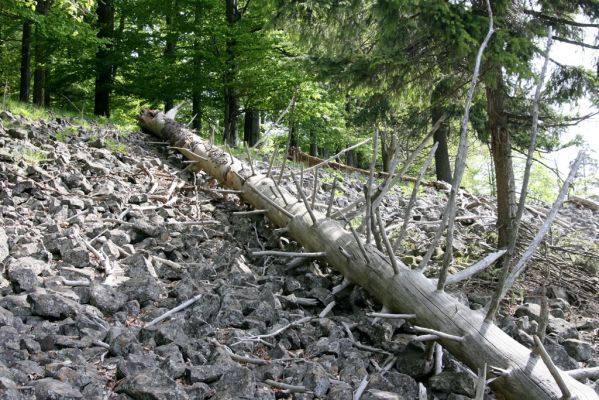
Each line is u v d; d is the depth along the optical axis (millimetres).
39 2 12734
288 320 3627
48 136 7891
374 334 3564
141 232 4926
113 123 11523
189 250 4746
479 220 7566
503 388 2777
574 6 5391
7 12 14398
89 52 15602
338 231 4348
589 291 5074
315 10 5809
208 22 14648
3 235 3957
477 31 4777
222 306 3549
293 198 5273
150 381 2455
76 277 3785
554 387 2604
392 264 3564
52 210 5109
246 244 5363
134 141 9016
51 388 2266
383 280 3672
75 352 2746
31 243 4168
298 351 3303
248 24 14352
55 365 2559
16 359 2578
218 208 6461
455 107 7262
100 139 8109
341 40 6180
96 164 6918
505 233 5223
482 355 2916
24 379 2359
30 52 14664
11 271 3393
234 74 14820
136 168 7445
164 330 3021
